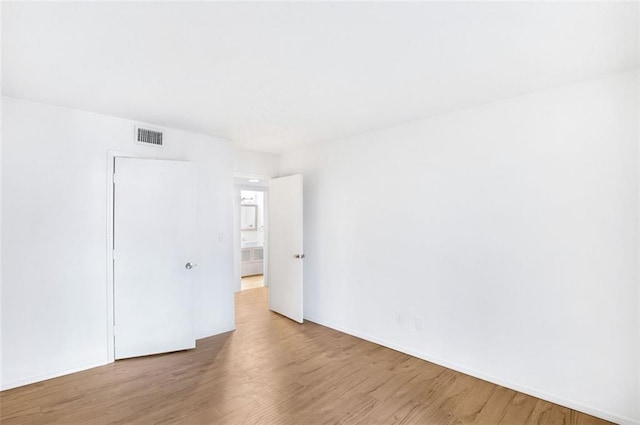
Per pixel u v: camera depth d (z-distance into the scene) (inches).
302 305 165.0
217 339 142.3
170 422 83.7
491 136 104.3
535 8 57.0
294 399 94.7
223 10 57.2
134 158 122.6
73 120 110.6
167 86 91.9
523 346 98.0
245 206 303.3
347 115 117.8
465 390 99.6
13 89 93.7
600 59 76.2
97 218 115.3
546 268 93.7
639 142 80.4
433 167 119.0
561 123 91.3
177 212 130.0
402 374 110.0
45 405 91.0
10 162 99.3
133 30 63.9
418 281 123.4
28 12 57.4
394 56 74.8
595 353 86.2
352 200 148.2
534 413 87.7
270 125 130.7
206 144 145.3
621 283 82.7
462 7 56.8
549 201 93.2
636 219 80.7
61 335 108.1
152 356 124.3
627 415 81.7
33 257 103.0
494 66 79.9
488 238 105.0
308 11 57.6
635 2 55.0
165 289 127.0
